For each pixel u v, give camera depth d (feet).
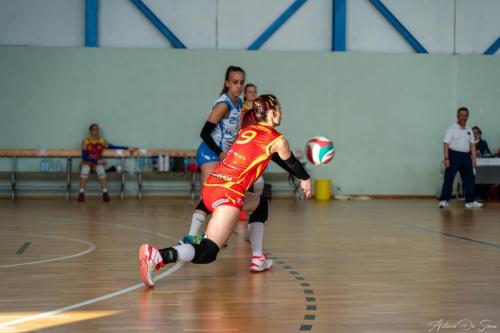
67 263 18.67
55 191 53.98
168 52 54.85
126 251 21.34
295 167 16.11
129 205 45.65
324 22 56.75
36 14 54.13
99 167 50.55
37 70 53.83
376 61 56.90
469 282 15.97
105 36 54.80
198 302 13.52
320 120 56.44
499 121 58.03
